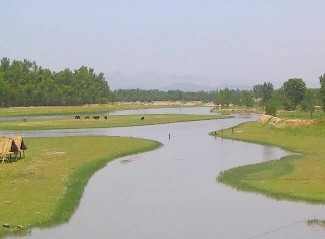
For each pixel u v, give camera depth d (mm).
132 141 82625
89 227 32188
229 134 95438
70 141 83188
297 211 35844
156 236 30406
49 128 113750
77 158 62125
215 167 55781
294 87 166125
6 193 40719
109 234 30750
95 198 40312
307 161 57719
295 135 89000
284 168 53000
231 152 69562
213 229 31750
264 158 62594
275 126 103062
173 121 137500
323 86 135750
